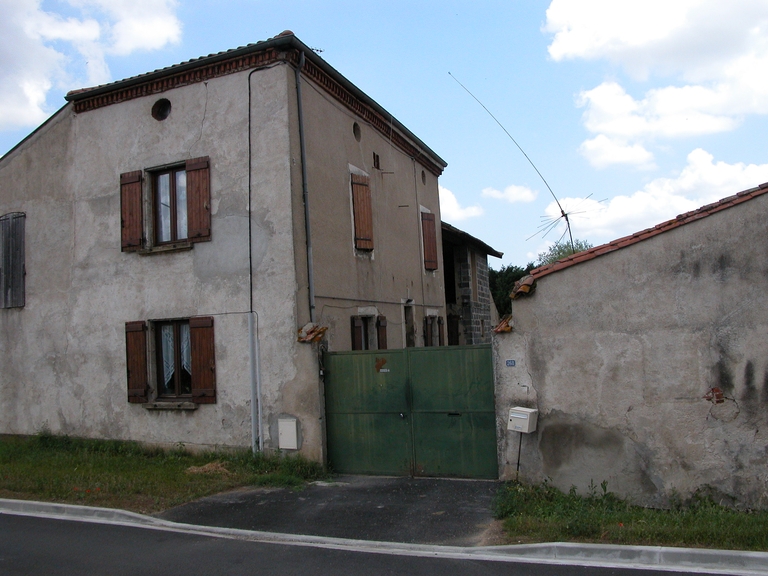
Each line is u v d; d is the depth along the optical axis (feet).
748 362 25.31
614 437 26.89
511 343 28.81
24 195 42.83
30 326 41.91
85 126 40.78
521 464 28.37
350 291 40.09
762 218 25.46
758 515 23.52
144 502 27.50
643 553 19.79
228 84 36.22
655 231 26.58
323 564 19.90
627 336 26.89
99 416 39.09
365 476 32.55
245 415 34.68
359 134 43.60
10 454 37.55
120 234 38.96
